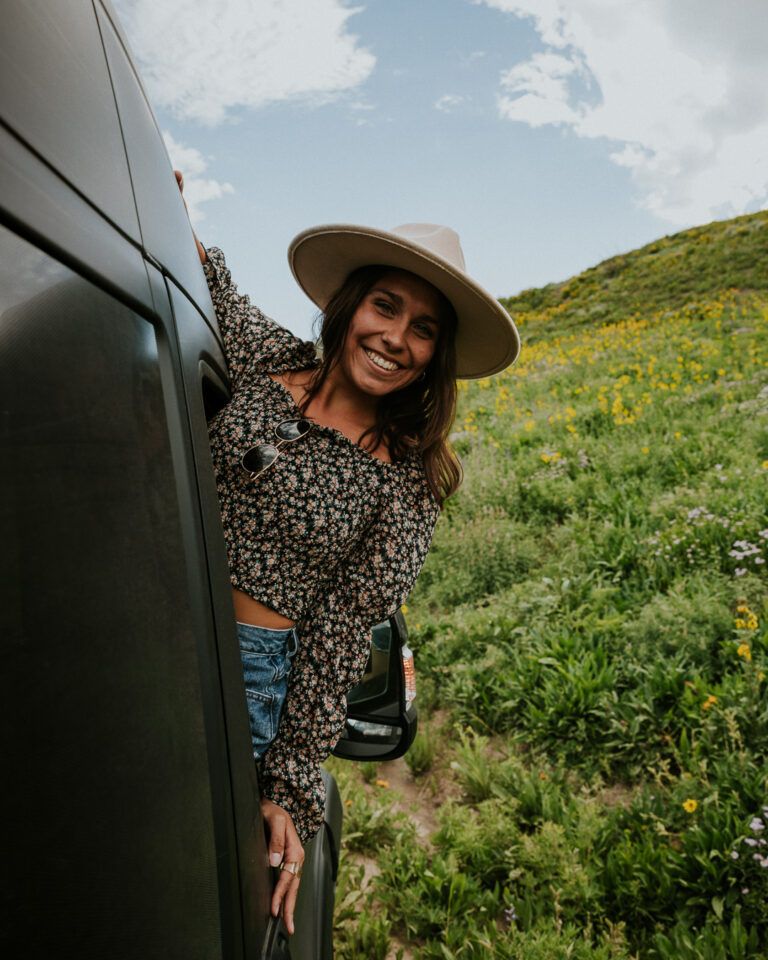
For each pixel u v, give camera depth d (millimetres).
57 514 624
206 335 1230
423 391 1670
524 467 7688
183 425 919
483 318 1603
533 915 2744
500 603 5203
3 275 587
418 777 3928
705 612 4191
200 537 907
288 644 1434
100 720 642
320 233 1578
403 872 3000
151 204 1012
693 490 6152
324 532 1395
